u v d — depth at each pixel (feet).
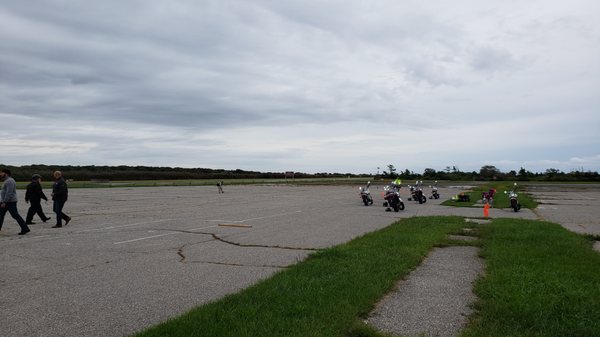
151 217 56.65
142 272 24.94
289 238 37.88
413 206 75.56
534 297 18.37
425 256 28.91
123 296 20.10
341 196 109.19
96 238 38.32
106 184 209.56
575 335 14.46
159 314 17.54
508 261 25.93
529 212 63.77
